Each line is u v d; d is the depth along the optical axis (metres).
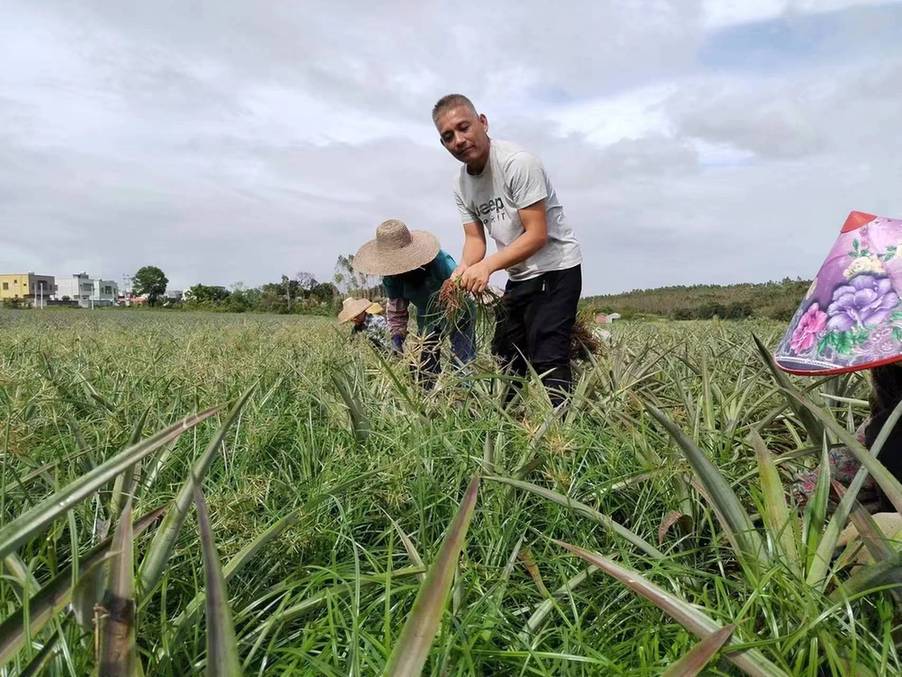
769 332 7.90
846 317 1.80
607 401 3.09
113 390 3.54
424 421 2.86
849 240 1.87
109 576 1.12
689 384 3.95
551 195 4.16
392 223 4.84
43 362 3.86
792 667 1.45
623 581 1.43
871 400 2.21
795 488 2.27
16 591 1.41
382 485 2.27
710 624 1.33
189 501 1.50
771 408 3.35
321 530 2.03
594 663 1.49
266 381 3.82
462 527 1.16
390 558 1.58
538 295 4.15
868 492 2.17
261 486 1.98
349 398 2.84
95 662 1.10
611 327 9.32
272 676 1.51
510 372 4.12
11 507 2.06
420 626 1.09
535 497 2.38
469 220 4.54
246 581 1.84
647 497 2.31
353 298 6.18
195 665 1.41
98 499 1.98
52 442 2.56
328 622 1.62
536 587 1.93
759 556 1.65
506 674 1.58
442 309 4.34
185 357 4.29
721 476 1.72
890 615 1.48
